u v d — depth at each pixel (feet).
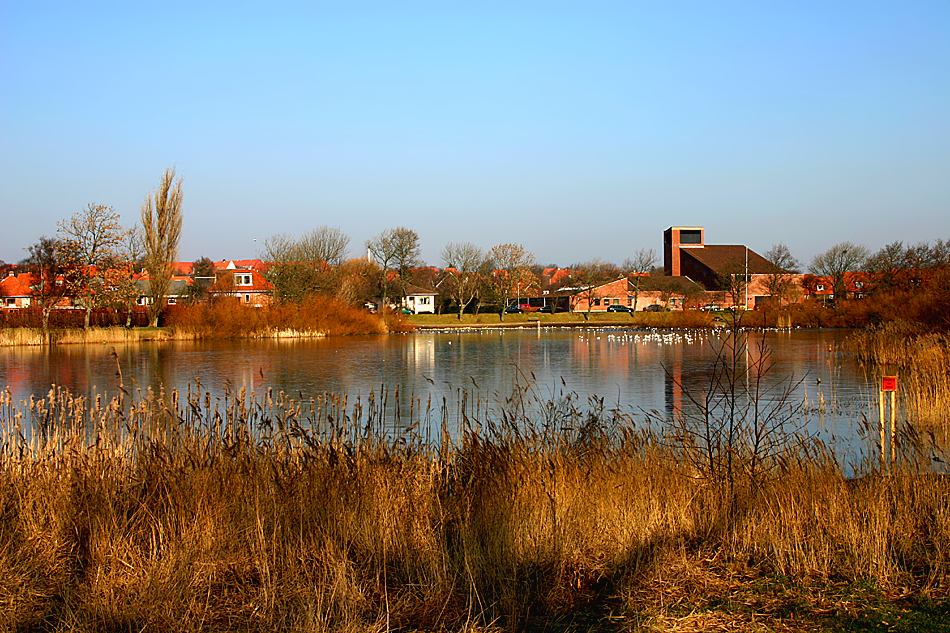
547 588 21.53
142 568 21.39
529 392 81.87
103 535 23.13
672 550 23.95
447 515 25.66
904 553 23.86
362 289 284.00
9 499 26.58
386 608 20.06
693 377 100.89
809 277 295.28
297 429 31.14
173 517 24.30
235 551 23.88
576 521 25.70
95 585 20.54
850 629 18.85
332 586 20.56
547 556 23.32
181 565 21.57
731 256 375.25
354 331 221.46
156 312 201.87
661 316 278.46
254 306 210.79
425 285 379.76
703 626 19.11
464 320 308.19
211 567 22.36
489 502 25.75
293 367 121.08
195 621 19.52
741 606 20.38
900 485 29.01
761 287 306.35
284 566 22.34
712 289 351.05
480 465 28.58
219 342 184.14
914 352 96.94
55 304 180.24
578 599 21.12
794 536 24.40
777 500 26.63
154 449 30.09
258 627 19.12
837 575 22.80
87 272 176.96
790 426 56.08
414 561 23.02
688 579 22.38
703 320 249.55
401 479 28.02
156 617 19.48
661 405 72.64
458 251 322.34
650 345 172.24
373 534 24.43
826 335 186.60
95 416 35.60
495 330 247.09
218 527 24.29
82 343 174.40
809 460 31.32
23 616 19.72
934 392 58.70
